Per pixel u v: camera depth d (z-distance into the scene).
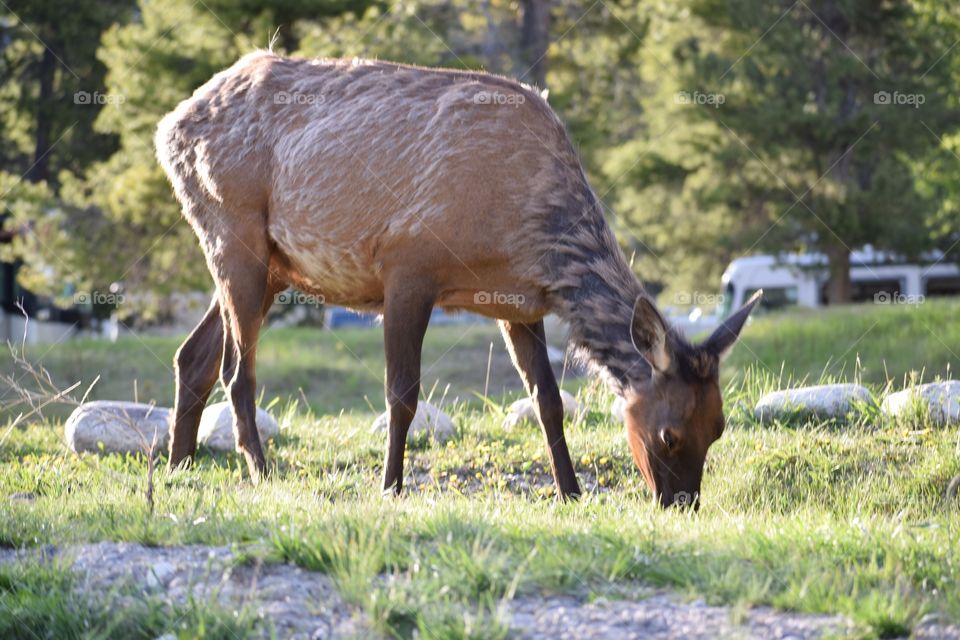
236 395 23.81
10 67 100.31
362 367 58.81
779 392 28.14
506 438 27.47
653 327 19.66
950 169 74.81
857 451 24.09
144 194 63.78
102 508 17.47
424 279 21.62
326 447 26.84
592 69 78.94
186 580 14.29
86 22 93.56
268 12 63.12
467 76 22.34
